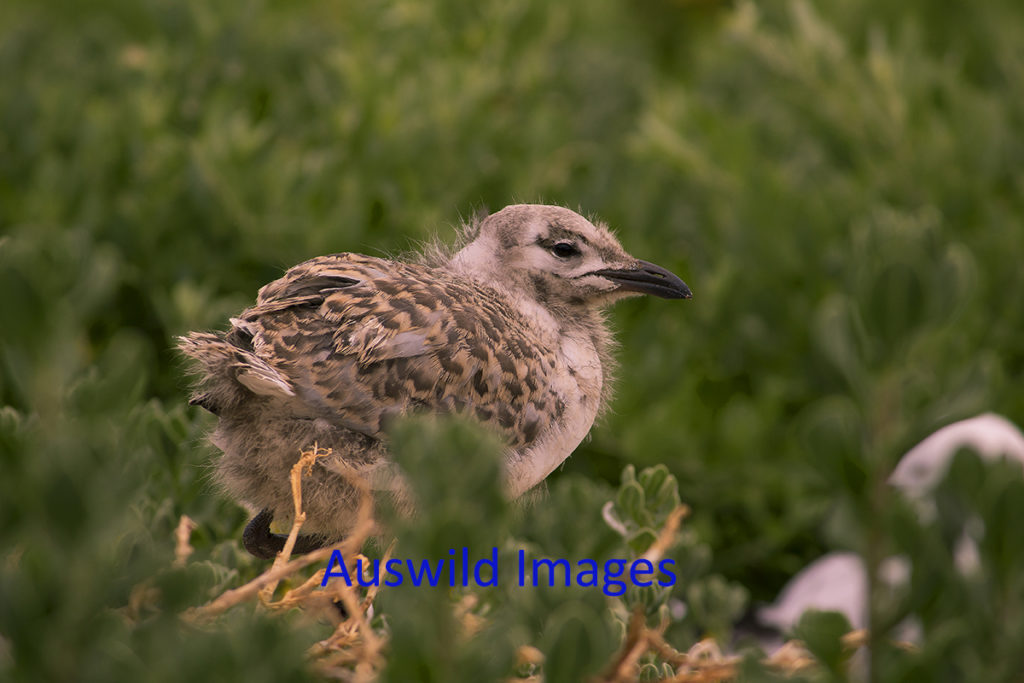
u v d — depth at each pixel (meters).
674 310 13.80
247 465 7.43
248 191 13.21
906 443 4.84
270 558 7.98
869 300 4.79
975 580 4.59
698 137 15.25
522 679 6.15
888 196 14.66
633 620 5.82
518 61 15.96
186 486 8.35
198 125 14.89
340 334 7.18
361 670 5.89
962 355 12.80
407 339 7.25
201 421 8.31
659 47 21.42
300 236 13.15
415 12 15.98
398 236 13.02
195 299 12.10
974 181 14.64
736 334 13.72
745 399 13.49
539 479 8.03
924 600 4.70
